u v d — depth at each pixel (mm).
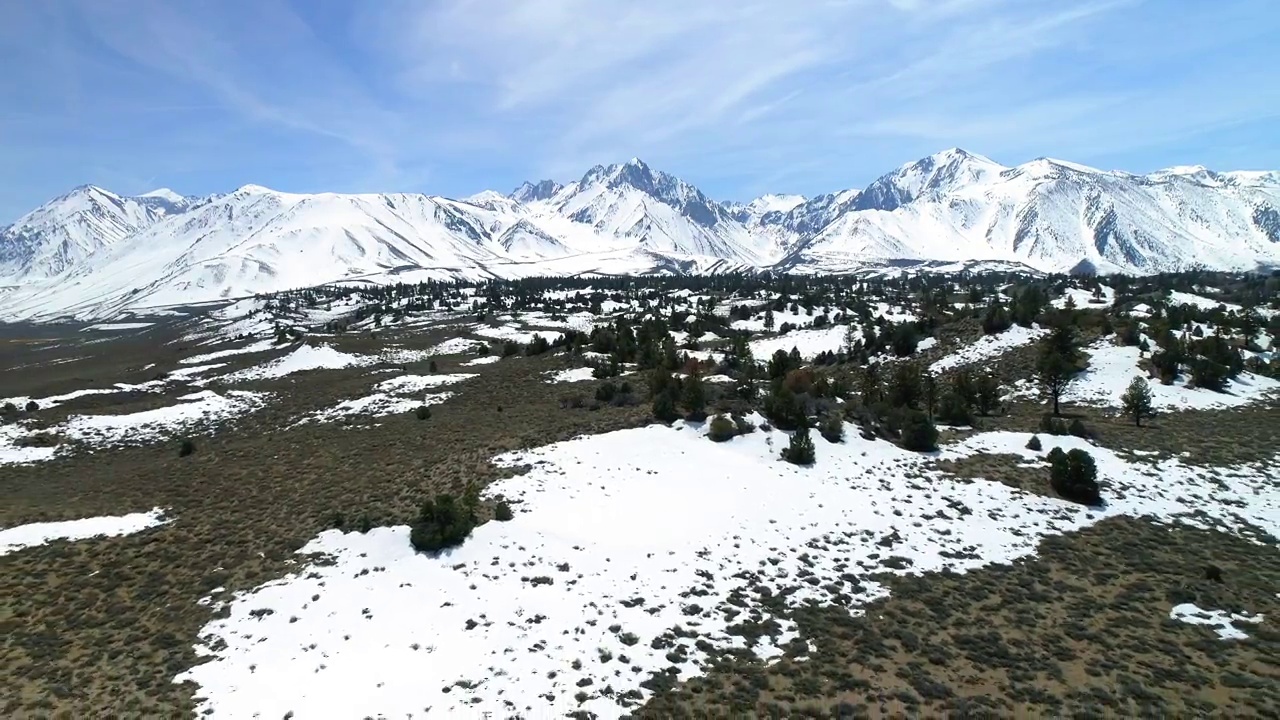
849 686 21922
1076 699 21172
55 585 30094
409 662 23438
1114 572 31234
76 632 25969
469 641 24594
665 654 23891
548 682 22234
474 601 27141
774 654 24016
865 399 63844
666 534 33750
